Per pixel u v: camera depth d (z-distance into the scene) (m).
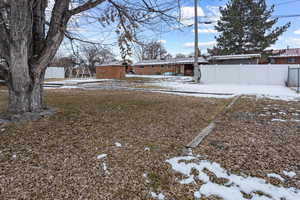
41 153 2.46
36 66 3.97
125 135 3.13
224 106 5.62
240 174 1.96
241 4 19.27
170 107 5.45
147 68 32.19
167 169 2.07
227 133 3.19
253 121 3.94
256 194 1.66
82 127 3.54
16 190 1.71
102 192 1.70
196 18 13.55
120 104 5.88
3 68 3.83
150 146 2.68
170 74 28.53
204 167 2.10
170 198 1.62
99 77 23.12
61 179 1.88
